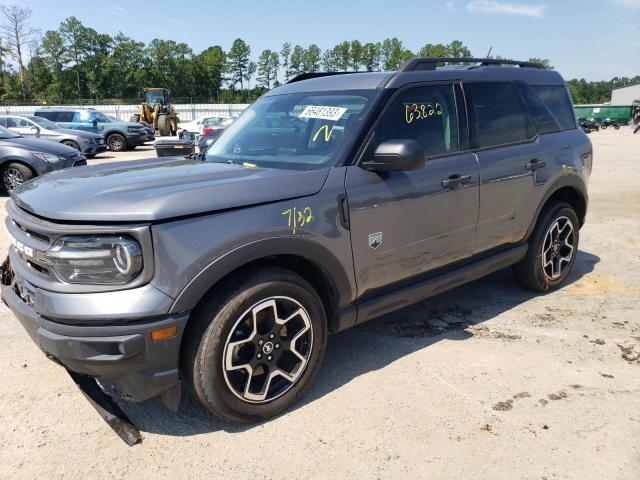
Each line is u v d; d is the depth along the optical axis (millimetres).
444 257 3586
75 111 22359
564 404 2951
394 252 3229
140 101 73688
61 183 2842
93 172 3111
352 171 3004
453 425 2771
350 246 2977
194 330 2531
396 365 3422
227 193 2564
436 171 3408
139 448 2619
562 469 2439
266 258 2807
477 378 3242
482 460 2502
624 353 3566
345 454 2561
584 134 4848
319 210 2818
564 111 4727
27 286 2553
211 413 2715
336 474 2428
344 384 3193
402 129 3307
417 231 3330
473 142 3742
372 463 2494
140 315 2312
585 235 6773
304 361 2914
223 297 2559
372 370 3359
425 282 3512
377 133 3158
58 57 105125
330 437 2691
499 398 3020
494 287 4883
